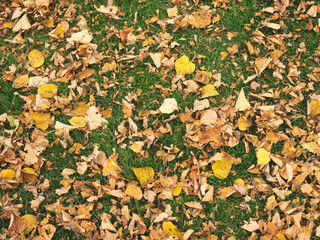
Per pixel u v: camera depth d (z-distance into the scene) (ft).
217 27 7.29
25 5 7.39
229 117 6.74
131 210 6.41
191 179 6.49
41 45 7.23
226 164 6.50
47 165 6.58
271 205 6.37
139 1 7.45
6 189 6.48
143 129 6.75
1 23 7.34
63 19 7.33
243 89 6.93
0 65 7.10
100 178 6.53
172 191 6.42
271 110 6.72
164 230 6.25
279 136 6.64
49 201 6.44
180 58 7.00
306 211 6.38
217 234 6.34
